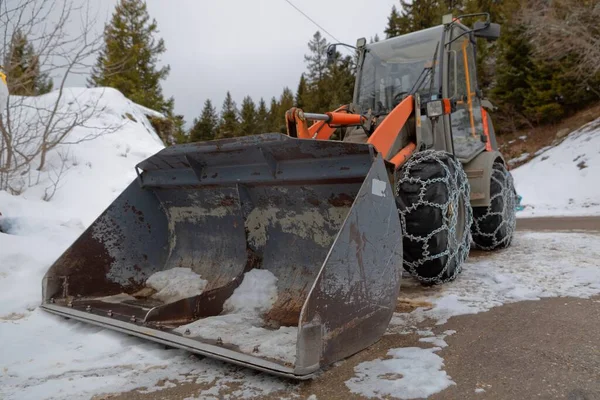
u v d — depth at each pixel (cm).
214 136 4497
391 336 260
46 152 613
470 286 360
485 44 2116
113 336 263
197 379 212
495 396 188
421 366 217
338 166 262
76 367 226
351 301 221
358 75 471
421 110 412
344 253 219
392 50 455
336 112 393
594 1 1337
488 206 480
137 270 349
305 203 299
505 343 243
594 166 1312
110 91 922
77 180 612
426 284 363
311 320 201
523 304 310
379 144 329
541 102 1873
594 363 215
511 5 1875
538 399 185
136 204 355
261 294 302
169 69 2358
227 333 247
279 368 199
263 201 318
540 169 1485
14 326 280
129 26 2206
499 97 1998
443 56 425
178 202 360
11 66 543
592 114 1742
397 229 253
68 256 321
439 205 327
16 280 350
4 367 227
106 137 744
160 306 275
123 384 208
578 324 266
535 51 1579
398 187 336
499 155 512
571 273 385
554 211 1144
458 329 267
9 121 535
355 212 226
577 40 1377
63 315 291
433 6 2205
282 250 314
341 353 216
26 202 520
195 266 347
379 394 193
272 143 270
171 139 1109
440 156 353
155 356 237
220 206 338
